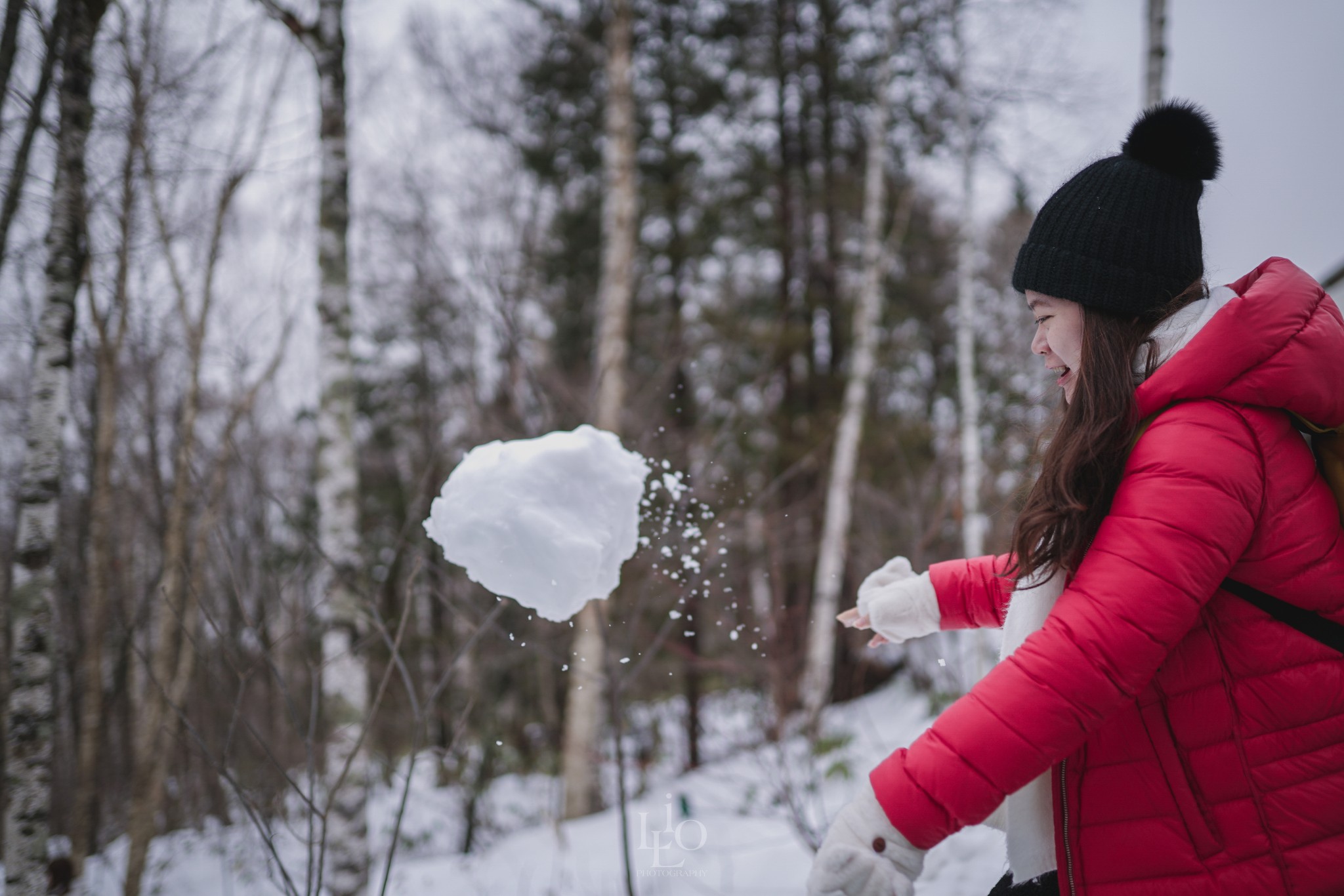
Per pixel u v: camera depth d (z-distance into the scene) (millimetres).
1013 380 7133
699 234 10688
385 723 7527
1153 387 837
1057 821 888
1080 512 854
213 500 4172
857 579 6914
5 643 3928
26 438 3066
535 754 9156
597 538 1109
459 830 6453
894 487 8023
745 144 10883
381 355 11461
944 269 12039
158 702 3949
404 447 11109
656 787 6047
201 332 4043
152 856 5000
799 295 11234
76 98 3141
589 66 10258
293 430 8711
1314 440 856
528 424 4746
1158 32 4137
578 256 11023
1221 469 765
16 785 2895
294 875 4074
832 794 4312
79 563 5531
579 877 4152
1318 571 784
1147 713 835
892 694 7238
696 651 5277
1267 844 775
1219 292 876
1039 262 942
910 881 760
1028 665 759
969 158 7688
